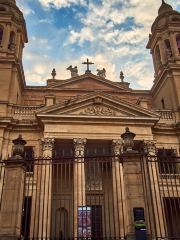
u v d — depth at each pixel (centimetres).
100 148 2469
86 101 2431
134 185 1095
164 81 2970
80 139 2267
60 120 2330
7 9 3105
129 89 3238
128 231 1038
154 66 3438
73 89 3117
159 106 3109
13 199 1067
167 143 2555
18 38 3012
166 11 3375
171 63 2898
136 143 2411
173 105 2745
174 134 2591
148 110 2417
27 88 3097
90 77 3238
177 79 2836
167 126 2573
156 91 3209
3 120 2377
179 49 3209
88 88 3195
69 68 3381
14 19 3047
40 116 2305
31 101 3062
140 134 2367
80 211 1191
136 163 1136
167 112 2725
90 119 2361
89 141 2347
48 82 3297
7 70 2675
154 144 2344
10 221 1030
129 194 1080
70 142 2350
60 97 3091
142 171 1172
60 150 2480
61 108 2367
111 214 2311
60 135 2286
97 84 3234
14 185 1093
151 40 3453
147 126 2411
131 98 3241
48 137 2255
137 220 1022
